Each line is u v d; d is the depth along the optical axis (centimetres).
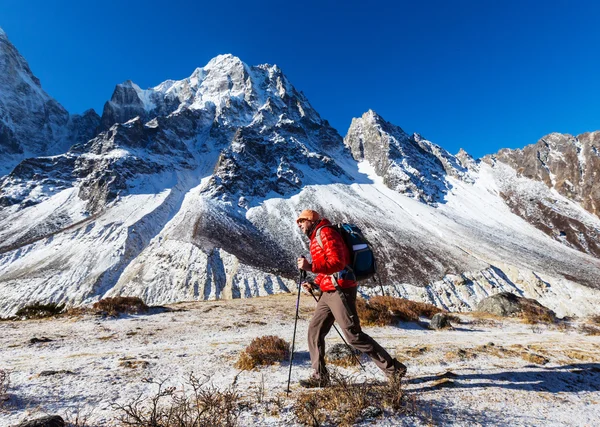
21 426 279
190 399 376
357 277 375
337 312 373
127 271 8469
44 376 489
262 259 8938
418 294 7981
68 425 307
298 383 434
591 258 12331
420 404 347
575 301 7825
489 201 18512
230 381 474
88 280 7944
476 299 7969
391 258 9700
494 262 9556
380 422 301
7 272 8581
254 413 323
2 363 595
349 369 534
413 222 13538
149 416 312
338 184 18288
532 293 8262
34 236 10944
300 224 395
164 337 875
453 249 10531
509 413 341
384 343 783
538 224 15838
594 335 1102
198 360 611
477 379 459
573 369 550
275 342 657
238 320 1160
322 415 313
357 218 13225
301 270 390
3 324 1076
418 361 593
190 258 8475
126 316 1252
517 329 1193
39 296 7312
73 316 1194
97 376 497
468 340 880
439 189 19412
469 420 317
